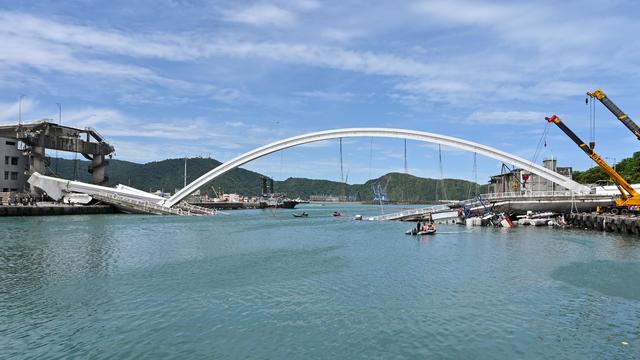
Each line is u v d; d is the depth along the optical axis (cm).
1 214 8062
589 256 3875
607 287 2669
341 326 1953
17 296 2431
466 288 2658
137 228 6544
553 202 7700
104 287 2666
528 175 9444
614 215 6388
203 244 4816
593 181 11219
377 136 10162
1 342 1750
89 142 11438
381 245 4831
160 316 2097
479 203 8288
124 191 10825
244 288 2670
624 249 4303
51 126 10575
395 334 1848
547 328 1922
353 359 1598
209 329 1912
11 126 10319
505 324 1973
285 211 17062
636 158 10238
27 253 3888
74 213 9281
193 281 2858
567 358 1605
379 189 11312
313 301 2367
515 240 5216
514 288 2652
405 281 2867
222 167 10912
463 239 5409
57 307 2236
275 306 2272
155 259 3719
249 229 6912
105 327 1934
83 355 1631
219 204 18538
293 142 10681
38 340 1777
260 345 1734
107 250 4178
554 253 4072
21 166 10312
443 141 9581
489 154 9106
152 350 1681
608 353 1648
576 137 6931
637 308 2225
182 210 10925
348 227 7581
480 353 1650
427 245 4803
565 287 2673
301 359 1598
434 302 2338
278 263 3572
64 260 3569
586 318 2059
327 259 3794
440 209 8800
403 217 9062
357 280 2905
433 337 1814
